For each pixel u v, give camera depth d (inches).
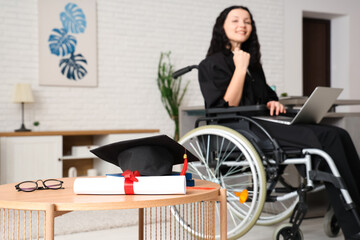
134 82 215.3
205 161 94.4
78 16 202.5
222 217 49.7
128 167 50.3
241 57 93.4
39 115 195.0
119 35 212.2
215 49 100.7
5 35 189.3
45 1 196.1
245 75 98.1
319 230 103.3
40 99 195.5
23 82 192.4
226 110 89.7
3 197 43.3
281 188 90.4
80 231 102.6
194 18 228.7
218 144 90.5
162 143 50.9
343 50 269.7
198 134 90.0
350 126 107.8
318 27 274.2
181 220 86.0
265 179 81.0
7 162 167.8
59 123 199.3
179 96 224.5
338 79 273.0
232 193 88.0
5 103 188.9
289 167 119.8
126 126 213.3
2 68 188.7
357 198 80.3
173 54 223.6
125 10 213.5
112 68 210.7
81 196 44.1
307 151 80.6
